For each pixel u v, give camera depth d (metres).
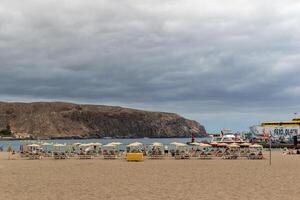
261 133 116.19
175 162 48.59
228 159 54.59
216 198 20.56
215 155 57.69
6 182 27.80
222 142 99.94
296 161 49.38
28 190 23.59
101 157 58.41
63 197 20.94
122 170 37.25
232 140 106.31
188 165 43.38
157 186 25.41
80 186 25.47
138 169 38.34
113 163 46.91
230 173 34.00
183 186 25.39
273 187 24.59
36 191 23.17
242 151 60.00
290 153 69.69
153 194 21.97
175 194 21.95
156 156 56.69
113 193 22.34
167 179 29.53
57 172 35.47
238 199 20.22
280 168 39.09
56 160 53.66
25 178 30.47
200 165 43.31
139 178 30.25
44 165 44.03
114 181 28.28
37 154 58.50
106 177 31.03
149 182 27.62
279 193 22.08
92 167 40.97
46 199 20.31
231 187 24.81
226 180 28.75
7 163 47.97
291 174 32.91
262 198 20.47
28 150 66.62
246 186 25.22
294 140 100.19
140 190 23.56
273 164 44.53
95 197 20.97
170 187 24.91
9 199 20.31
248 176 31.44
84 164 45.38
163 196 21.25
